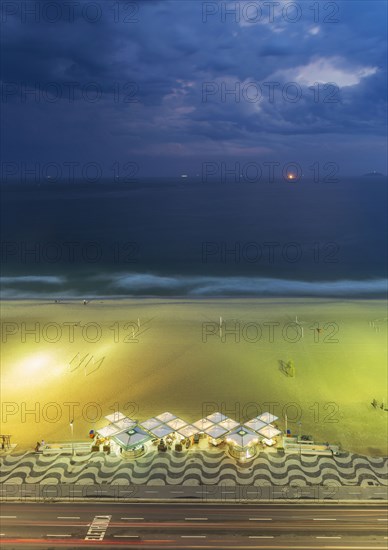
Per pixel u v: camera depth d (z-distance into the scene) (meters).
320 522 37.19
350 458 46.00
